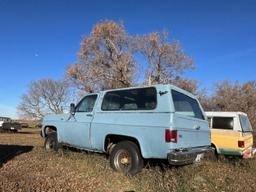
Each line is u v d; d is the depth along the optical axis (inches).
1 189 232.1
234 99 1077.8
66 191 237.5
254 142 631.2
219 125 471.2
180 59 1395.2
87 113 353.4
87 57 1407.5
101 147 332.5
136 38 1398.9
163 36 1397.6
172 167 312.2
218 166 355.9
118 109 323.3
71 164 327.0
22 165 319.9
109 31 1365.7
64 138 380.5
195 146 310.2
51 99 2517.2
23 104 2541.8
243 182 298.2
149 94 301.7
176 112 288.0
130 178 283.3
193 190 262.8
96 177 282.2
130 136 302.4
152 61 1397.6
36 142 635.5
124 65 1364.4
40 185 247.1
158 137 282.0
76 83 1408.7
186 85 1334.9
